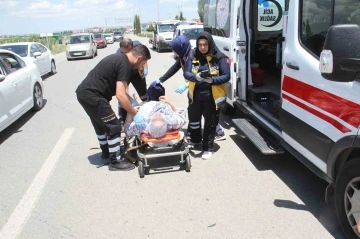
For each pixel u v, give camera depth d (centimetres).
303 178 415
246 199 373
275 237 307
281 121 394
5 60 679
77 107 827
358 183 274
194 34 1670
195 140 521
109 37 4394
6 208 377
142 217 348
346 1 290
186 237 313
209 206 362
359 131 260
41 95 827
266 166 453
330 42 233
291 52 360
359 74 252
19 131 654
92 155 517
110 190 407
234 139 557
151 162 479
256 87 591
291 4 362
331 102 293
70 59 2133
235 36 539
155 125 428
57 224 344
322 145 311
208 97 461
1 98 591
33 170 473
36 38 3544
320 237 304
